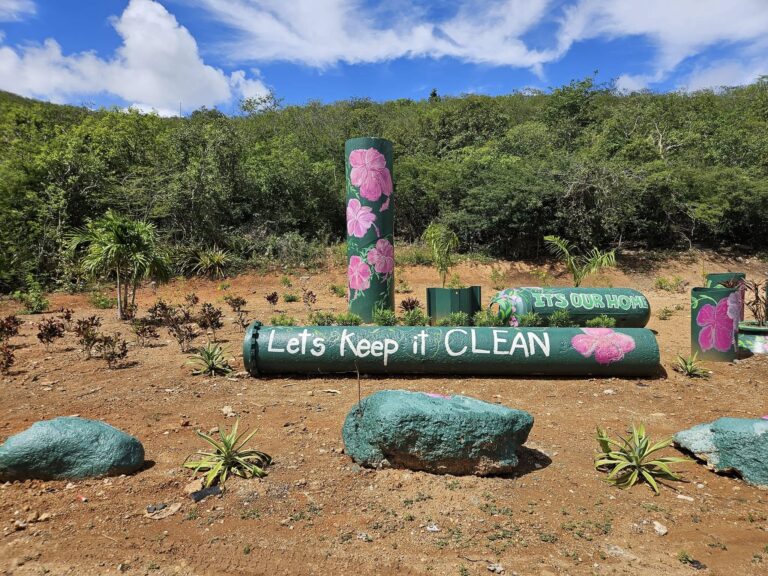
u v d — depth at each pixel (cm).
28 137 1914
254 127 2783
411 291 1577
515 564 320
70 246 1348
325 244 2044
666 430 530
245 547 337
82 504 383
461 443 412
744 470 425
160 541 343
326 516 372
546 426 537
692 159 2278
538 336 679
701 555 331
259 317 1146
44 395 628
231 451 432
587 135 2498
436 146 2769
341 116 3209
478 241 2092
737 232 2169
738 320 777
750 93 3512
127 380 687
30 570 315
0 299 1468
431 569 317
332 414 564
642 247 2130
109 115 2167
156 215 1797
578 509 381
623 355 675
